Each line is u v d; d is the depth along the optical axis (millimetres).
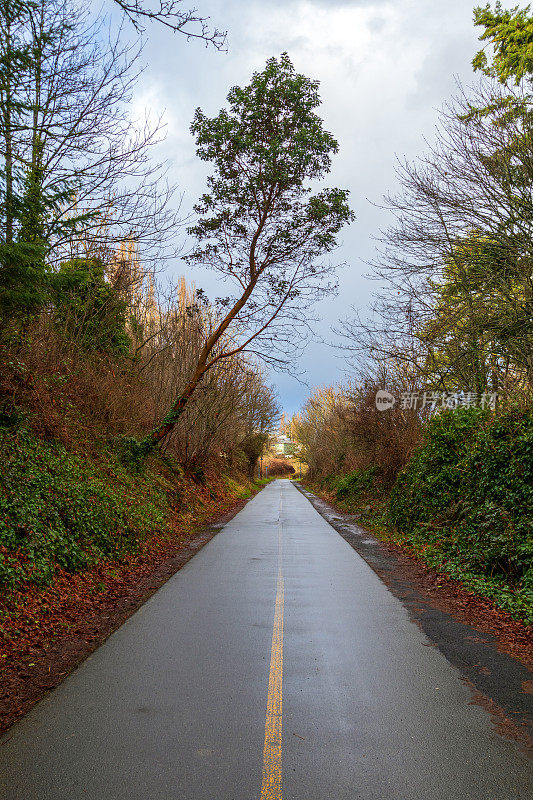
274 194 20000
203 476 30078
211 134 19453
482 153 15102
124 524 13219
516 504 11172
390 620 8039
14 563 8516
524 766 4035
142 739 4422
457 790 3729
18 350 13305
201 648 6719
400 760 4109
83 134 11352
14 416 12352
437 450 16797
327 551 14531
